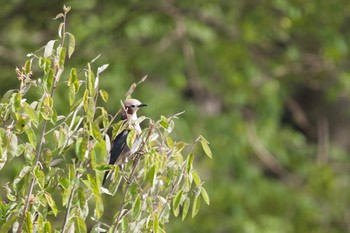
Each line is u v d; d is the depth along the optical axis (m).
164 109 18.19
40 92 6.80
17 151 6.70
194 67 18.98
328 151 20.42
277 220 18.34
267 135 19.55
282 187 19.08
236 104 19.91
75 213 6.79
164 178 6.90
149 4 17.47
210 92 20.11
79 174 6.79
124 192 6.89
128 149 7.80
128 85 17.91
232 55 19.33
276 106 19.62
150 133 6.86
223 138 19.06
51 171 6.76
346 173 20.36
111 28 17.44
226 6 18.34
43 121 7.11
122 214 6.90
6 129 6.58
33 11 16.80
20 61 16.77
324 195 19.45
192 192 6.96
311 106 22.53
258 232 18.02
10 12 16.86
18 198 6.80
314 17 18.38
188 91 21.50
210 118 19.12
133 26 17.52
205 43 19.28
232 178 19.31
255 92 19.61
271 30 19.08
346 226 19.33
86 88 6.70
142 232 6.81
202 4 17.95
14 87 16.56
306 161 20.02
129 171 6.99
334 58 18.58
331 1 17.95
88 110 6.66
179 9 18.12
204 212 18.28
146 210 6.80
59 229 7.16
